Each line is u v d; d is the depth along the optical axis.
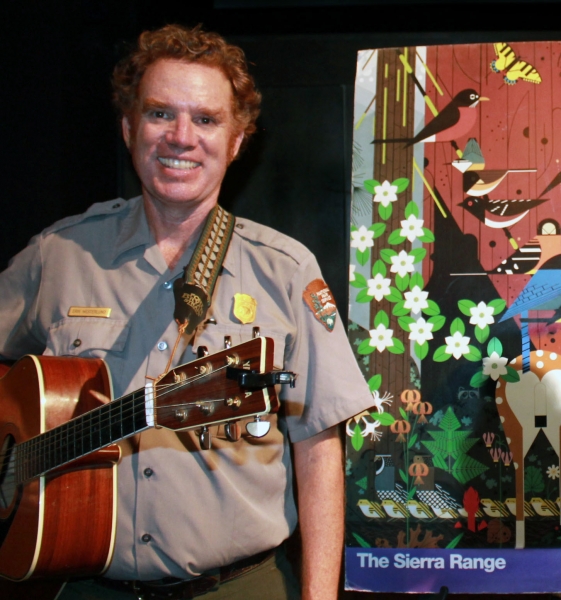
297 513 1.57
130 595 1.42
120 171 2.32
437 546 1.76
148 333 1.47
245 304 1.49
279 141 2.31
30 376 1.45
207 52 1.47
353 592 2.22
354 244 1.85
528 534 1.75
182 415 1.17
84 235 1.59
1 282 1.63
